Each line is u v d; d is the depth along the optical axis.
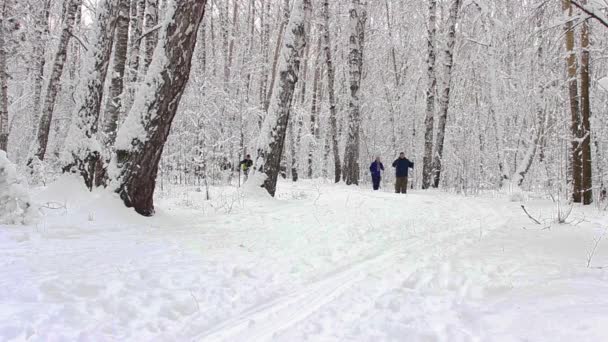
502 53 21.59
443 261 5.32
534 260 5.12
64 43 14.23
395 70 24.38
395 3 25.23
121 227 6.93
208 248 5.98
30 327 2.99
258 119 24.34
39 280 3.96
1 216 6.38
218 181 18.48
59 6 22.66
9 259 4.64
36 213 6.69
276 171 12.31
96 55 8.63
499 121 17.72
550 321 3.03
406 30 25.31
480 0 18.31
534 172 22.86
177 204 10.86
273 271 4.98
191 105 15.12
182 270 4.75
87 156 8.41
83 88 8.58
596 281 4.04
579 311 3.15
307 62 29.52
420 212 10.44
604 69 16.78
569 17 7.46
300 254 5.90
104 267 4.61
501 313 3.33
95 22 8.78
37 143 14.31
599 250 5.76
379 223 8.70
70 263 4.67
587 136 12.54
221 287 4.29
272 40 29.48
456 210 11.04
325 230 7.74
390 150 26.39
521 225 8.44
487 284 4.18
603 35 14.02
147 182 7.96
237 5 27.28
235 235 7.05
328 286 4.46
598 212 10.48
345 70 25.00
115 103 11.50
